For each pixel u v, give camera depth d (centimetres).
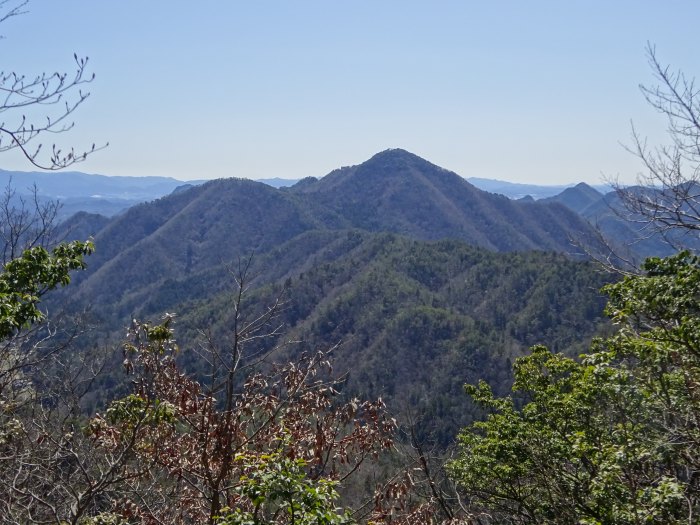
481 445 1223
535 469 1141
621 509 745
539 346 1242
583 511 1000
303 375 748
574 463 1130
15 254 855
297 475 460
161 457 698
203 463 654
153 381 674
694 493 713
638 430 812
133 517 727
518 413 1210
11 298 737
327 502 464
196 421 717
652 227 782
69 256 833
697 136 733
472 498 1281
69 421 921
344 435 831
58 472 802
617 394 757
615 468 768
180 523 779
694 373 714
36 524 741
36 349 929
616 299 728
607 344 837
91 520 607
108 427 692
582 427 1062
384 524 730
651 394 750
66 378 936
